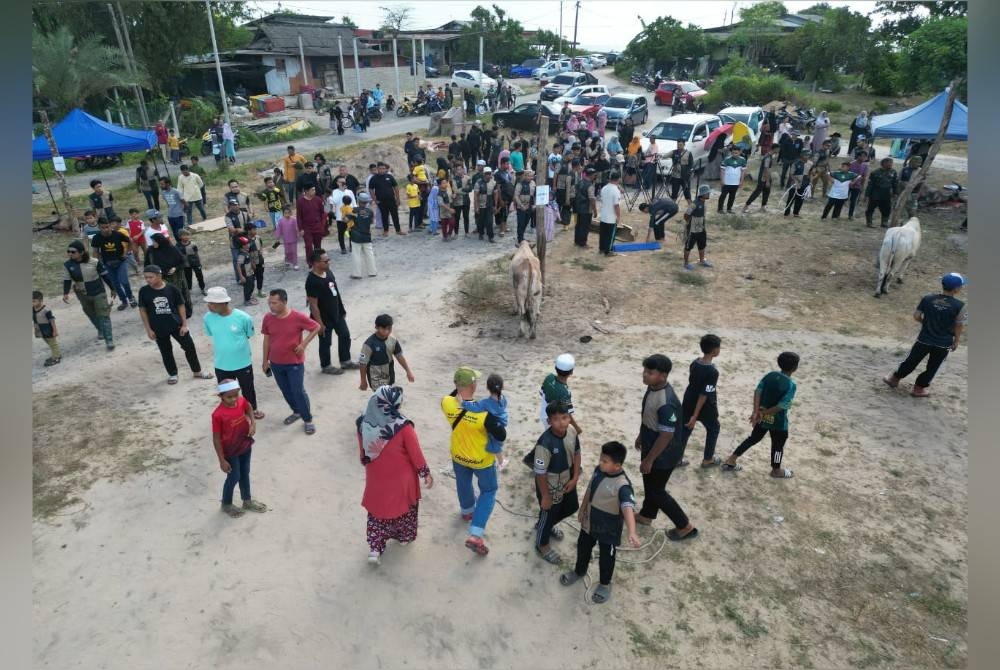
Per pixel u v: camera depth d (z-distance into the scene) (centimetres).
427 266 1402
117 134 1792
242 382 779
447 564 576
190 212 1711
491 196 1528
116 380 917
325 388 891
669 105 3775
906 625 514
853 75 3716
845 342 1029
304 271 1379
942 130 1398
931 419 807
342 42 4350
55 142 1670
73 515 630
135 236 1359
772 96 3484
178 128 3156
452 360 984
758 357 977
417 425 796
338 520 630
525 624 517
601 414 816
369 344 740
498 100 3781
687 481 688
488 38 5519
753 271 1329
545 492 546
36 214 1795
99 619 514
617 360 973
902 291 1231
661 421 555
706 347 643
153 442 755
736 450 690
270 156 2581
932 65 2984
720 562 580
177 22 3269
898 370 872
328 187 1780
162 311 853
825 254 1403
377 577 561
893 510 646
